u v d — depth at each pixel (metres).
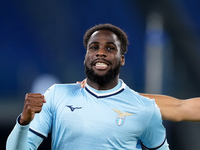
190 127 26.72
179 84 39.22
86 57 9.45
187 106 11.25
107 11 40.56
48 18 40.16
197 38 40.41
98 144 8.91
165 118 11.12
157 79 38.91
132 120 9.15
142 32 40.47
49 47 40.47
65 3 39.97
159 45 39.91
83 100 9.23
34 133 9.14
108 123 9.01
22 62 40.41
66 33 40.50
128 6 40.25
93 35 9.52
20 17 39.97
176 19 40.00
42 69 40.56
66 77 40.66
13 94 40.19
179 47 40.06
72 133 8.96
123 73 40.16
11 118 37.94
